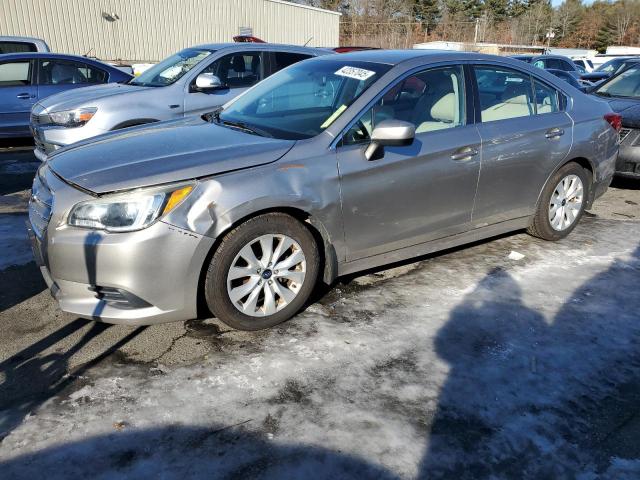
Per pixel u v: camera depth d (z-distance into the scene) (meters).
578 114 4.51
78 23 19.77
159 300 2.83
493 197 4.04
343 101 3.48
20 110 8.23
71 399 2.57
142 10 21.27
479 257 4.35
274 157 3.06
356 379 2.77
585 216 5.54
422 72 3.71
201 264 2.87
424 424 2.47
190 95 6.48
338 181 3.22
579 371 2.89
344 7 58.84
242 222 2.97
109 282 2.76
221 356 2.95
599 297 3.71
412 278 3.94
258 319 3.15
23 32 18.58
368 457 2.27
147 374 2.77
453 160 3.70
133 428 2.39
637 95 7.04
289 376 2.79
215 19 23.58
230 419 2.46
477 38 58.81
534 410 2.59
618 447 2.38
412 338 3.16
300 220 3.23
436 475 2.19
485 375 2.84
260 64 7.06
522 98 4.23
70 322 3.25
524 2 77.12
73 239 2.75
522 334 3.23
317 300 3.59
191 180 2.83
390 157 3.40
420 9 65.88
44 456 2.23
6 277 3.80
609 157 4.82
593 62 28.22
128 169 2.87
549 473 2.23
